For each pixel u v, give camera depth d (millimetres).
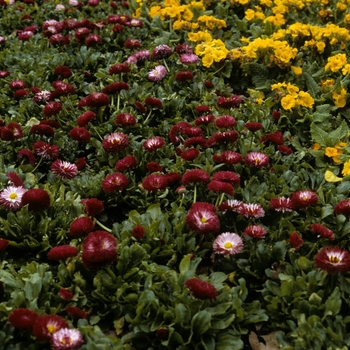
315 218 1468
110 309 1329
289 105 1804
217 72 2049
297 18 2516
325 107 1831
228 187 1447
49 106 1760
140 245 1405
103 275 1340
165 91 1947
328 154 1651
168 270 1359
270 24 2330
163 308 1279
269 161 1662
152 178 1515
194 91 1939
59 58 2102
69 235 1435
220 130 1734
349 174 1566
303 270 1354
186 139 1720
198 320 1259
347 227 1427
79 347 1221
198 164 1617
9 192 1464
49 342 1225
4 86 2000
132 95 1887
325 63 2129
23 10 2686
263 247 1378
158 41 2242
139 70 2080
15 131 1669
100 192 1560
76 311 1277
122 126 1702
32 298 1293
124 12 2760
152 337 1282
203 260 1449
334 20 2479
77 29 2252
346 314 1311
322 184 1580
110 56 2162
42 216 1457
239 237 1376
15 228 1442
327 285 1323
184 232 1443
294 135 1811
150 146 1621
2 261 1403
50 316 1231
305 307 1292
